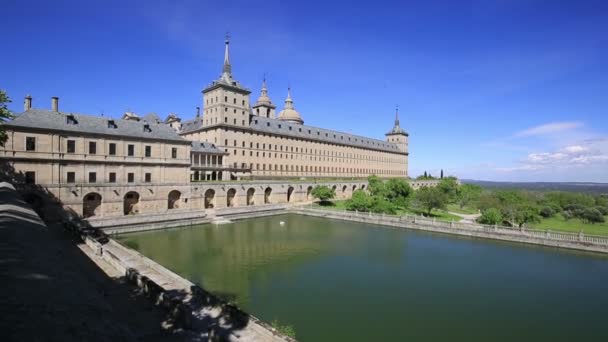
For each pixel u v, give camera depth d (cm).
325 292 2959
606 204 7862
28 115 4622
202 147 7862
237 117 8906
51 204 4638
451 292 3025
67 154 4841
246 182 7350
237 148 8856
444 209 7206
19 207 2255
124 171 5438
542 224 6241
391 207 6762
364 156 14075
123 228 4984
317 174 11675
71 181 4888
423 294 2969
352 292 2975
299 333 2231
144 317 1684
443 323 2439
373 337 2212
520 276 3469
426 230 5631
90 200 5147
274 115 12531
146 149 5700
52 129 4681
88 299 1062
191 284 2259
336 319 2453
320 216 7131
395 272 3544
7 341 567
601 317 2580
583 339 2256
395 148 16338
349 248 4491
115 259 2519
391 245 4678
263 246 4497
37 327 675
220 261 3775
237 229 5616
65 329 729
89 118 5294
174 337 1508
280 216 7269
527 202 6575
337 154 12625
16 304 755
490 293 3019
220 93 8488
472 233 5184
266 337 1628
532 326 2425
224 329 1703
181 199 6141
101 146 5184
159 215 5441
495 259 4038
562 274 3534
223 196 6838
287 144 10512
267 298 2797
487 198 6631
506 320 2509
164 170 5925
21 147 4447
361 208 6969
